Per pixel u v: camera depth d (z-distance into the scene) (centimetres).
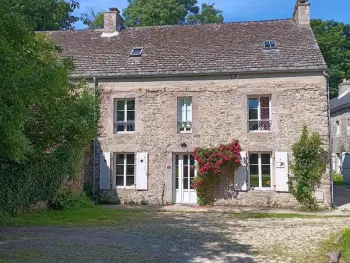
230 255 748
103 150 1719
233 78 1653
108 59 1811
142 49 1858
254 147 1616
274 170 1603
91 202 1559
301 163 1563
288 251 782
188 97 1691
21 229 1010
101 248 794
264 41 1798
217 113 1653
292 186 1575
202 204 1627
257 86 1634
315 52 1661
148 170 1686
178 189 1694
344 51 4119
